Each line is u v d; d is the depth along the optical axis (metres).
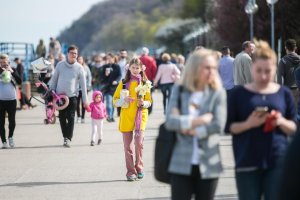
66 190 19.58
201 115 11.73
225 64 30.25
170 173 11.91
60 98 29.23
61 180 21.28
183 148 11.73
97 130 33.72
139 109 20.58
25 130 38.03
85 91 29.33
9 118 29.62
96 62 50.97
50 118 39.28
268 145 11.84
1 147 30.08
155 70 40.28
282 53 71.06
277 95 12.17
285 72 26.89
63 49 88.25
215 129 11.57
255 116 11.72
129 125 20.56
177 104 11.86
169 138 12.02
